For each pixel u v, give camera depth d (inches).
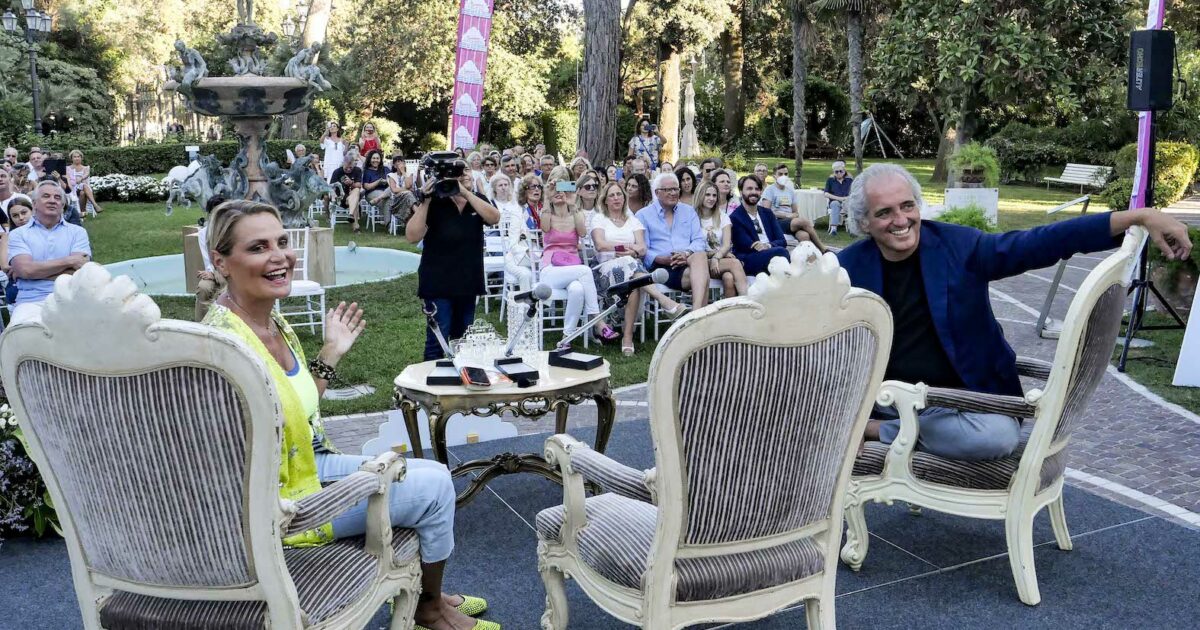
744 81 1432.1
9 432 148.4
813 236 342.3
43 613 125.2
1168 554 141.6
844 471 100.8
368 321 340.8
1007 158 1023.0
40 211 240.1
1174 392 243.4
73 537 89.4
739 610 96.0
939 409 129.3
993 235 130.6
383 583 96.7
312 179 487.5
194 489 81.0
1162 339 302.0
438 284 228.5
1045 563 138.9
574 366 157.0
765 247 324.2
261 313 102.8
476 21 535.2
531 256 329.4
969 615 122.5
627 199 331.0
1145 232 119.8
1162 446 200.5
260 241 98.5
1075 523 154.6
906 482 129.6
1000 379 132.9
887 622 120.8
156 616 86.0
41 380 81.0
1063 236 123.3
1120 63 600.1
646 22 1066.7
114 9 1321.4
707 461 89.2
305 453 96.7
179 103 1439.5
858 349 93.4
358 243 554.9
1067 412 122.8
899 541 147.3
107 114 1206.9
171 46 1355.8
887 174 128.3
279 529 82.8
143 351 77.0
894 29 655.1
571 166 441.1
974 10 586.6
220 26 1395.2
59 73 1141.1
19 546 147.9
